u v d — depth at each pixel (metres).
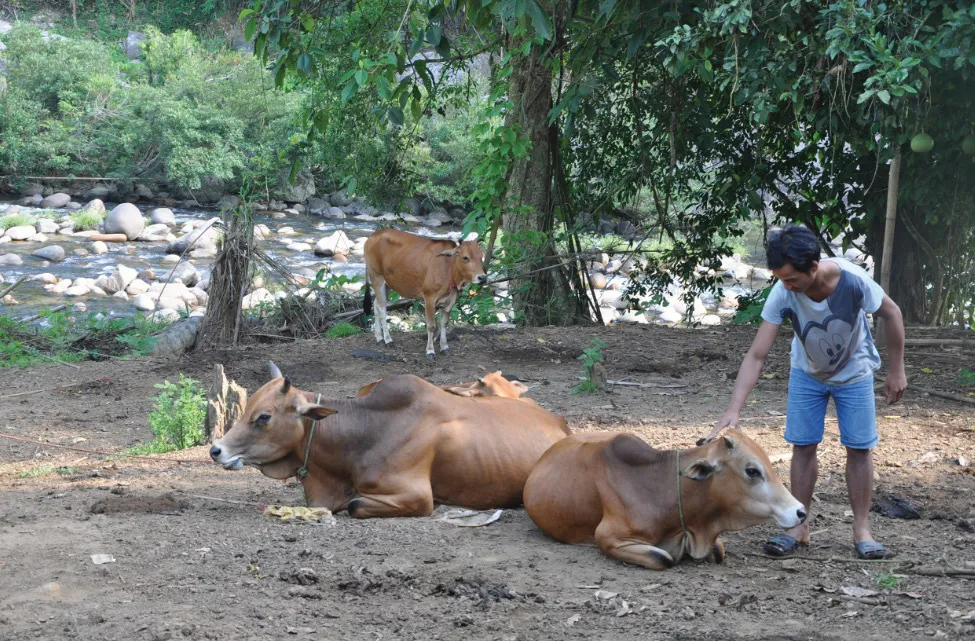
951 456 6.65
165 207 31.94
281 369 10.70
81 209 30.02
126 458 7.56
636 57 11.69
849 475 4.86
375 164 15.57
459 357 11.16
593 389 9.13
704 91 12.72
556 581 4.51
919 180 11.27
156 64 34.12
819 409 4.84
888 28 7.89
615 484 4.79
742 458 4.43
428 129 31.64
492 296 13.16
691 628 3.95
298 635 3.91
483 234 12.41
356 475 5.61
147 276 22.11
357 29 12.86
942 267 12.51
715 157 14.03
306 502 5.82
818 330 4.60
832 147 11.15
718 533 4.64
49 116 32.78
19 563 4.71
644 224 19.86
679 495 4.60
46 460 7.66
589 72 12.20
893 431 7.32
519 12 7.97
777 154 13.83
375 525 5.40
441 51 9.47
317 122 13.80
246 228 12.91
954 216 11.75
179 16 43.88
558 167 13.96
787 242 4.37
